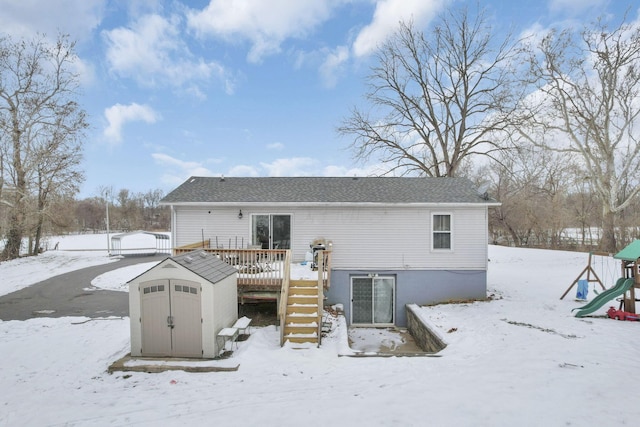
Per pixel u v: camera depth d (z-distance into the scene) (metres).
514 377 5.73
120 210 76.69
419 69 26.58
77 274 18.59
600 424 4.12
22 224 24.80
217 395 5.88
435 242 13.05
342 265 13.08
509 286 14.88
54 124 25.42
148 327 8.00
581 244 33.66
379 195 13.38
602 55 22.39
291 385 6.21
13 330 9.91
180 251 11.03
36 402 5.85
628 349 6.84
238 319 9.39
